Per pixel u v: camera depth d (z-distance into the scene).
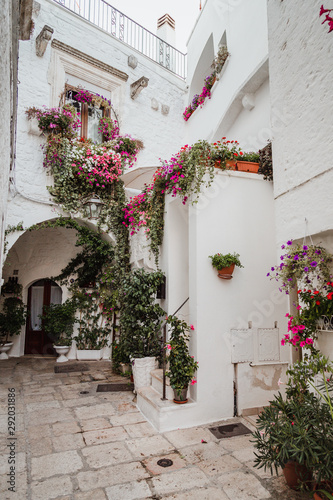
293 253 2.86
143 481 2.86
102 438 3.69
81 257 8.37
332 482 2.28
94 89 8.03
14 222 6.48
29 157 6.72
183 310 5.36
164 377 4.17
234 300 4.38
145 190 6.41
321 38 2.78
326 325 2.60
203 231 4.30
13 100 4.08
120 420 4.22
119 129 8.11
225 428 3.92
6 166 3.71
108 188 7.64
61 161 6.98
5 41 2.22
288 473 2.68
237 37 6.66
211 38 8.18
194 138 8.89
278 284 4.65
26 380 6.23
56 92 7.22
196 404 4.04
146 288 5.27
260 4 5.84
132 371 5.74
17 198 6.54
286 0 3.30
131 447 3.47
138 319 5.38
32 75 6.93
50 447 3.48
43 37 6.72
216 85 7.55
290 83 3.22
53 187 6.94
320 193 2.76
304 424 2.43
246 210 4.61
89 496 2.66
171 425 3.90
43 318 8.11
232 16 6.90
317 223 2.78
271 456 2.53
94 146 7.42
